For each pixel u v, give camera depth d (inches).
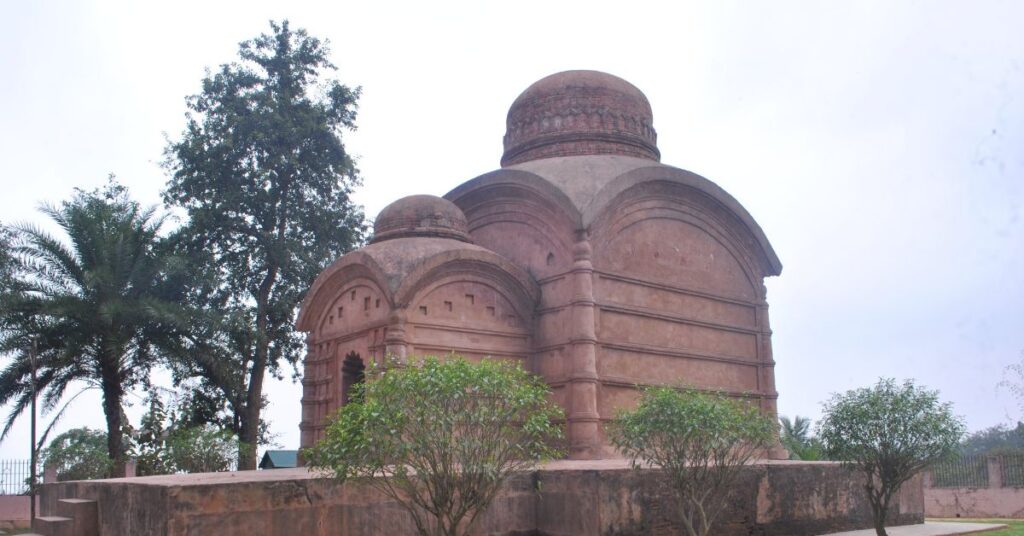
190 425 1090.7
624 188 690.8
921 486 693.3
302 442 715.4
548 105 821.9
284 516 417.7
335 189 1198.9
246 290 1150.3
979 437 1845.5
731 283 792.9
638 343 695.1
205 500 397.1
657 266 727.1
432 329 634.2
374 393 387.5
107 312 881.5
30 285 927.7
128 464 1123.9
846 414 566.3
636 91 850.1
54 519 512.7
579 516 466.3
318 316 733.9
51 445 1338.6
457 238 708.7
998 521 849.5
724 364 767.1
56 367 920.9
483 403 388.5
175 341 961.5
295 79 1189.7
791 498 573.0
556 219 692.7
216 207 1098.1
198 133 1135.6
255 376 1104.8
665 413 450.3
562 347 664.4
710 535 516.4
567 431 639.1
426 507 387.9
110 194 1103.6
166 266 972.6
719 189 768.9
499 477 398.9
